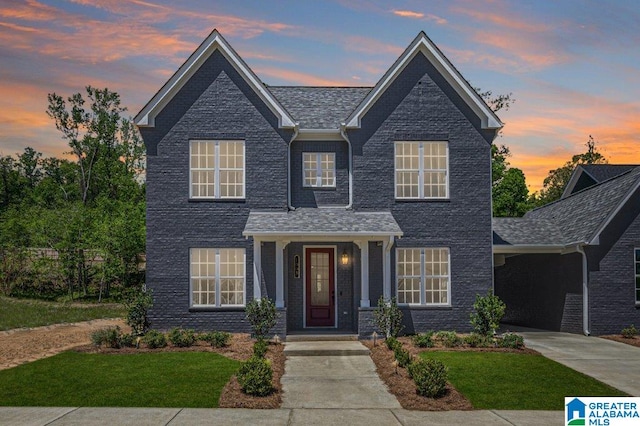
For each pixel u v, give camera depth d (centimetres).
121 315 2706
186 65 2111
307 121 2219
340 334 2023
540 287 2528
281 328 1973
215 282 2098
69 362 1578
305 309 2173
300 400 1302
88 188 5353
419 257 2158
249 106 2136
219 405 1245
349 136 2156
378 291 2091
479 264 2153
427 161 2180
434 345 1861
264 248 2083
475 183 2170
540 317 2522
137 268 3512
